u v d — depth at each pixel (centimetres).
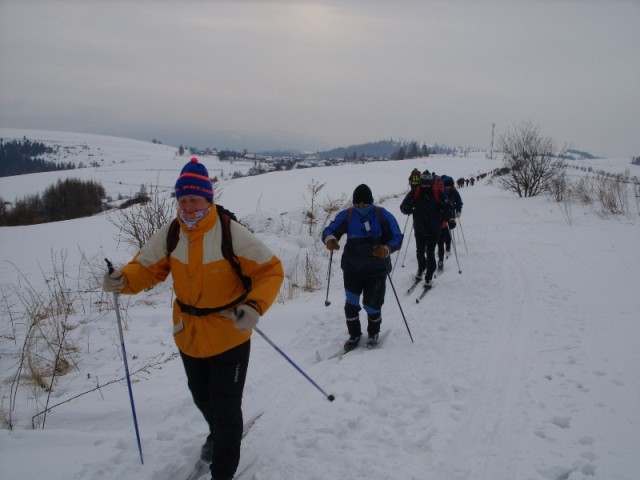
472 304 613
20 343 504
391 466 282
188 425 329
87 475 269
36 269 968
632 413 330
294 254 849
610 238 1024
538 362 419
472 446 301
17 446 298
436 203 680
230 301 245
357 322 483
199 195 233
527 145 2244
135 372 405
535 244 1004
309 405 361
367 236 462
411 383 390
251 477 278
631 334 473
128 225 1039
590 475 267
